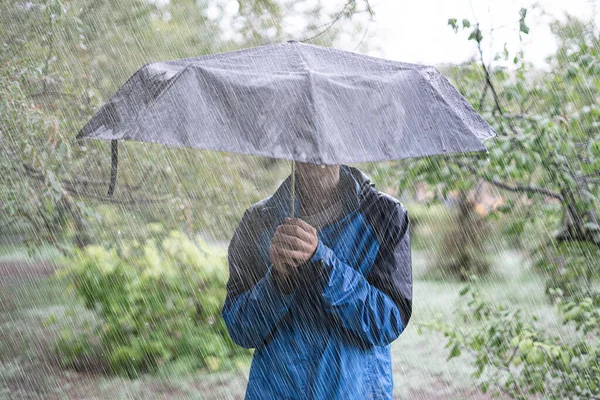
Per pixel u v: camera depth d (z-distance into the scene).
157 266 6.62
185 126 1.60
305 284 1.97
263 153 1.54
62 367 6.55
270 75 1.71
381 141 1.67
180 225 6.60
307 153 1.54
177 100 1.65
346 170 2.14
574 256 3.89
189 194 6.50
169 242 6.77
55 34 5.44
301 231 1.91
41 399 5.81
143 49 7.89
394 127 1.72
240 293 2.18
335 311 1.93
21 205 5.06
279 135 1.58
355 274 1.96
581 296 3.83
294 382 2.01
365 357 2.04
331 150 1.55
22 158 4.70
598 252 3.84
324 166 2.03
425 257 11.95
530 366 3.63
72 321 8.02
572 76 3.42
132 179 6.14
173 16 8.34
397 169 3.93
